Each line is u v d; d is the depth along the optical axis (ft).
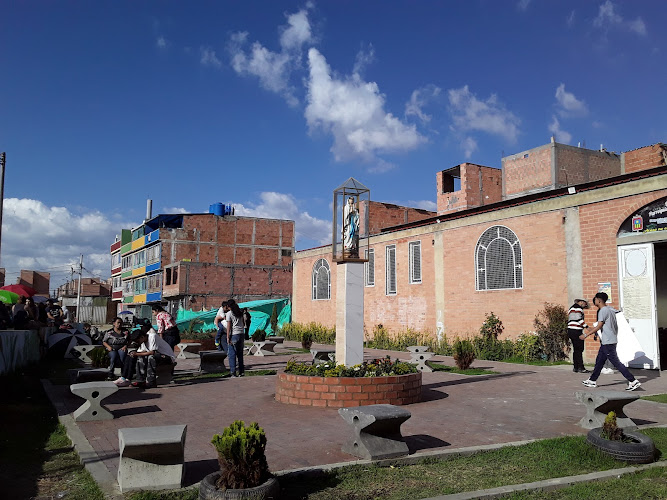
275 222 167.43
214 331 79.66
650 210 45.16
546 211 54.19
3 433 23.70
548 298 53.62
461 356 45.91
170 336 45.52
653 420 24.86
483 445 20.52
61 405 29.81
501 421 24.98
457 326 65.05
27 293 68.03
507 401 30.30
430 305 69.67
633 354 44.70
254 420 25.53
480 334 61.11
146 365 36.32
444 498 14.94
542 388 35.17
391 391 28.53
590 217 49.75
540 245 54.75
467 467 18.04
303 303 101.76
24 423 25.93
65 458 19.94
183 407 29.25
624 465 18.10
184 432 16.88
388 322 77.77
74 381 37.99
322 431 23.07
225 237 161.27
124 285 210.18
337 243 33.50
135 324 94.73
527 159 81.41
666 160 77.82
